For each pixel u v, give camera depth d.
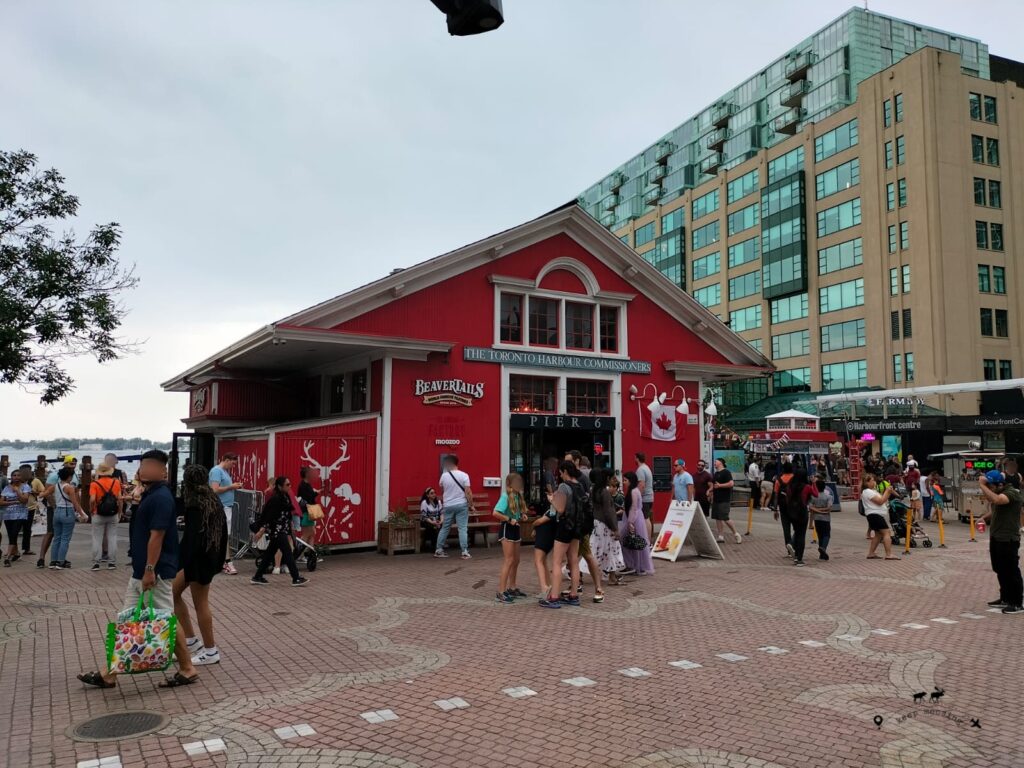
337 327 14.52
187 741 5.02
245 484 15.91
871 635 8.04
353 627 8.38
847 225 53.91
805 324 57.66
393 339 14.65
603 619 8.83
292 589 10.74
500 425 16.27
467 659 7.05
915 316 47.78
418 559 13.75
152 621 6.00
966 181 48.09
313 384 18.92
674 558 13.61
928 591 10.69
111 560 12.80
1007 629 8.32
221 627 8.38
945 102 48.03
